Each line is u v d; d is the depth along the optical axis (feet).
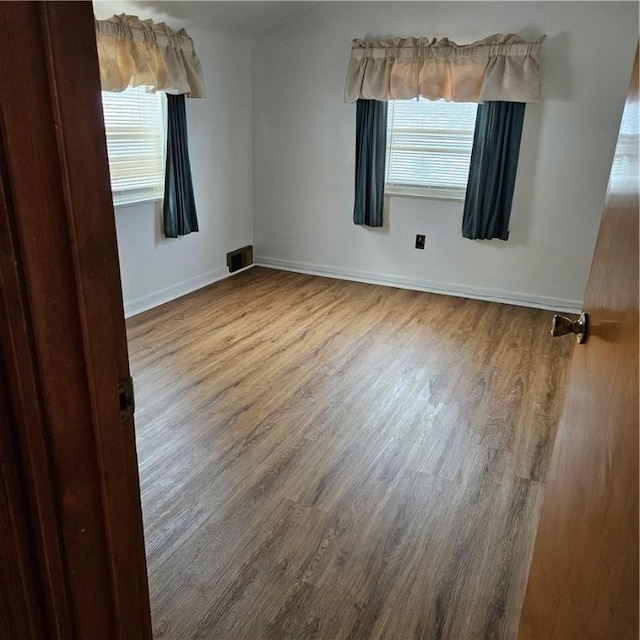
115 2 10.68
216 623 5.19
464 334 12.23
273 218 16.70
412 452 7.90
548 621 3.52
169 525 6.39
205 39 13.60
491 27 12.76
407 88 13.42
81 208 1.96
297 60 14.88
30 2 1.67
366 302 14.21
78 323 2.05
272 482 7.18
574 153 12.89
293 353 11.10
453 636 5.11
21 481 2.06
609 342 3.02
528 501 6.92
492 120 12.98
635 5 11.60
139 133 12.48
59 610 2.31
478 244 14.37
